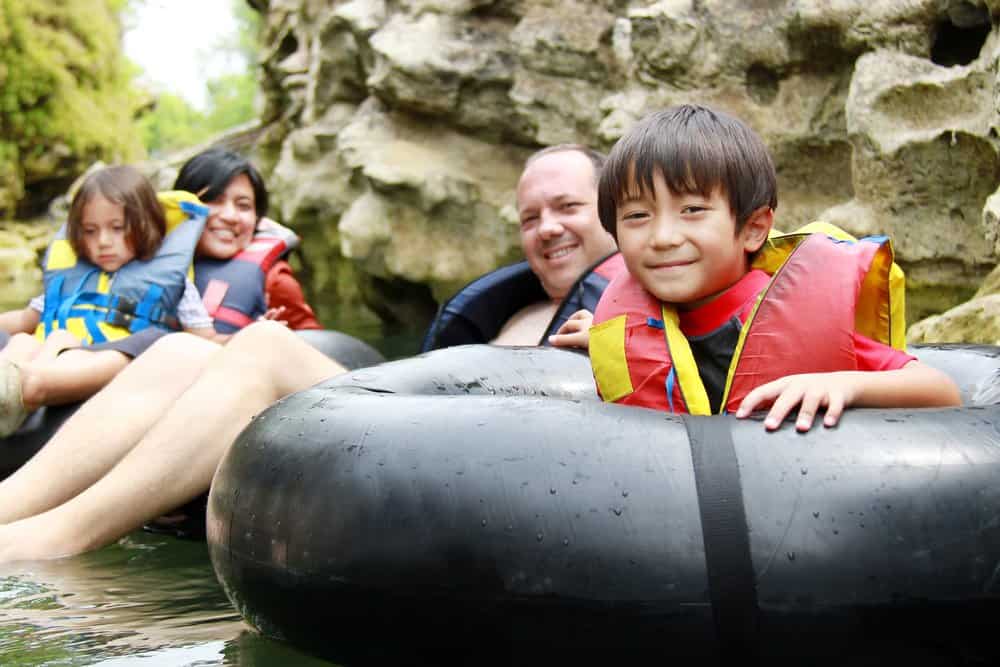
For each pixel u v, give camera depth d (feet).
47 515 8.08
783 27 14.97
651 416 5.35
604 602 4.91
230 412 8.16
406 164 20.53
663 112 6.23
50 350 10.93
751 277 6.40
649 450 5.12
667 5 15.98
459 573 5.07
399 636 5.26
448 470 5.22
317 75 24.88
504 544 5.02
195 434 8.10
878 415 5.27
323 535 5.39
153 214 12.23
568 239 10.51
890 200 13.12
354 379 6.84
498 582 5.01
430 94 20.33
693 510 4.91
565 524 4.98
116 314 11.80
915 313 13.43
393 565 5.18
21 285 34.06
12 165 41.93
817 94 15.06
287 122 28.22
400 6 22.17
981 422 5.24
